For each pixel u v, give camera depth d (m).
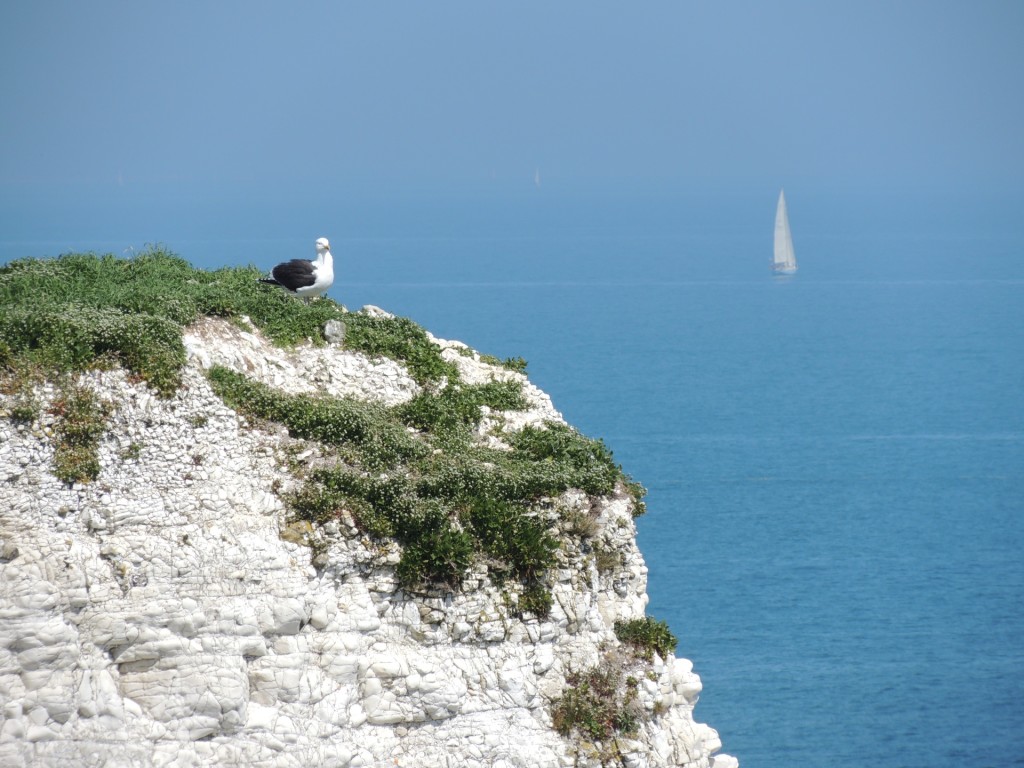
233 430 103.44
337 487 104.31
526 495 112.62
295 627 97.31
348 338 125.56
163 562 94.75
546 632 107.25
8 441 93.38
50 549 90.81
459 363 134.88
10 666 87.44
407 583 103.19
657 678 112.25
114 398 98.69
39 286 113.69
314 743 95.94
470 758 101.44
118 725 90.19
